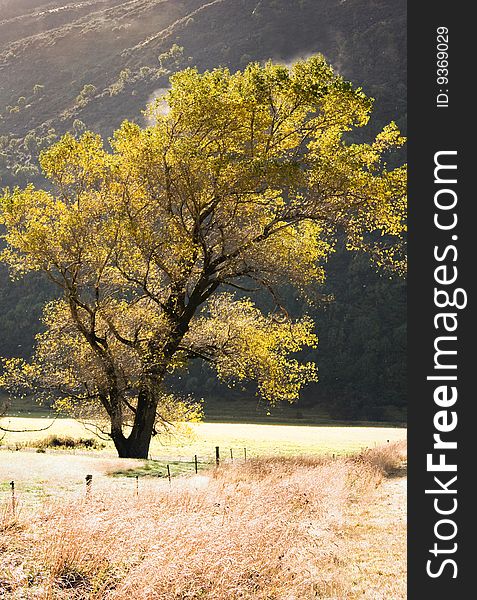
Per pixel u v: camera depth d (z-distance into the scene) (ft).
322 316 576.20
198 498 48.78
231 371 109.81
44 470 82.28
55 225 106.83
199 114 100.58
